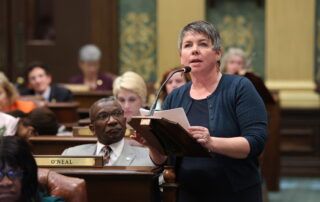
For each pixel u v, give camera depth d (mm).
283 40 17328
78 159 7055
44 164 7090
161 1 17609
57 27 18625
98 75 16938
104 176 6812
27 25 19125
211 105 6637
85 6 18406
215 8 17922
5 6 19062
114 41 18031
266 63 17422
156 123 5988
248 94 6562
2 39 19125
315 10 17281
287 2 17266
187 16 17531
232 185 6520
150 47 17938
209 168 6551
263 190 14281
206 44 6605
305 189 15758
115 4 18000
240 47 17859
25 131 9375
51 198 5773
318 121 17125
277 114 15141
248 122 6473
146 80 17953
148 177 6742
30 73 14922
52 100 14836
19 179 5445
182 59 6734
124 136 8570
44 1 18969
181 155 6473
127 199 6805
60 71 18703
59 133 10875
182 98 6848
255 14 17797
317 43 17344
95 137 8906
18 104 12203
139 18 17938
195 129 6105
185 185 6652
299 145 17203
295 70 17297
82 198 6320
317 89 17266
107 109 7891
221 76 6773
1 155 5383
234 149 6270
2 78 12031
